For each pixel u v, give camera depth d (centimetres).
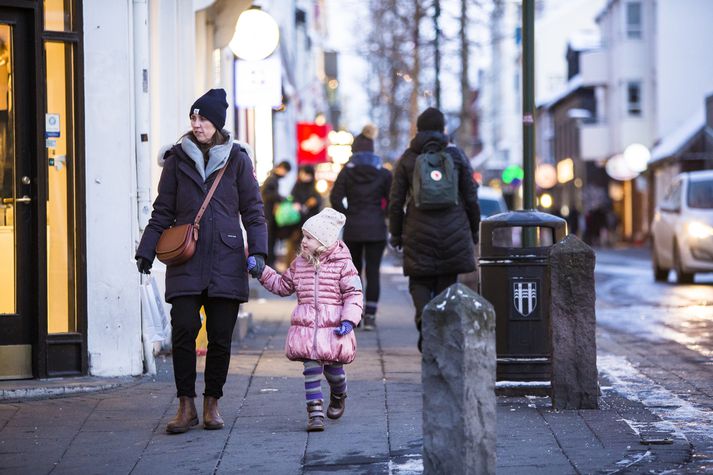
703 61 9544
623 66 10219
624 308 2909
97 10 1568
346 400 1448
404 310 2706
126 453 1180
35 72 1545
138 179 1738
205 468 1109
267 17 2609
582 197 10750
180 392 1274
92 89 1568
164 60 2127
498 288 1503
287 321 2431
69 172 1568
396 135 8094
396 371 1689
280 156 5831
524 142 1692
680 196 3784
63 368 1566
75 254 1572
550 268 1381
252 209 1296
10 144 1547
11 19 1543
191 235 1254
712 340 2184
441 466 951
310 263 1277
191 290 1261
